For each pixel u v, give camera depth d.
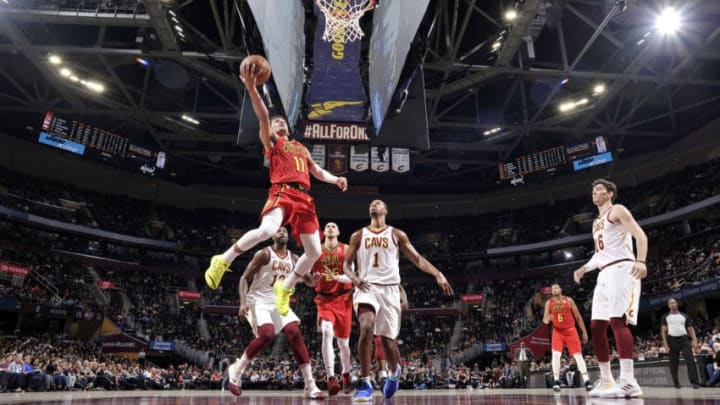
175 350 30.56
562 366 20.73
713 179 33.06
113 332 30.83
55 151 38.47
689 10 23.16
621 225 5.49
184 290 39.28
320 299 7.91
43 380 17.05
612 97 30.98
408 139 18.92
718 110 32.59
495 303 39.81
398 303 5.21
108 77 30.50
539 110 32.56
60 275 33.72
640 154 38.53
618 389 5.33
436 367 33.44
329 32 18.50
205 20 28.98
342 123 19.23
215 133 36.38
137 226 40.22
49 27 27.48
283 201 4.41
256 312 6.08
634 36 25.97
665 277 30.84
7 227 33.69
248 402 4.96
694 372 9.95
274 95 18.36
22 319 31.83
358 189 46.12
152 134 36.66
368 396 4.87
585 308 32.78
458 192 47.09
